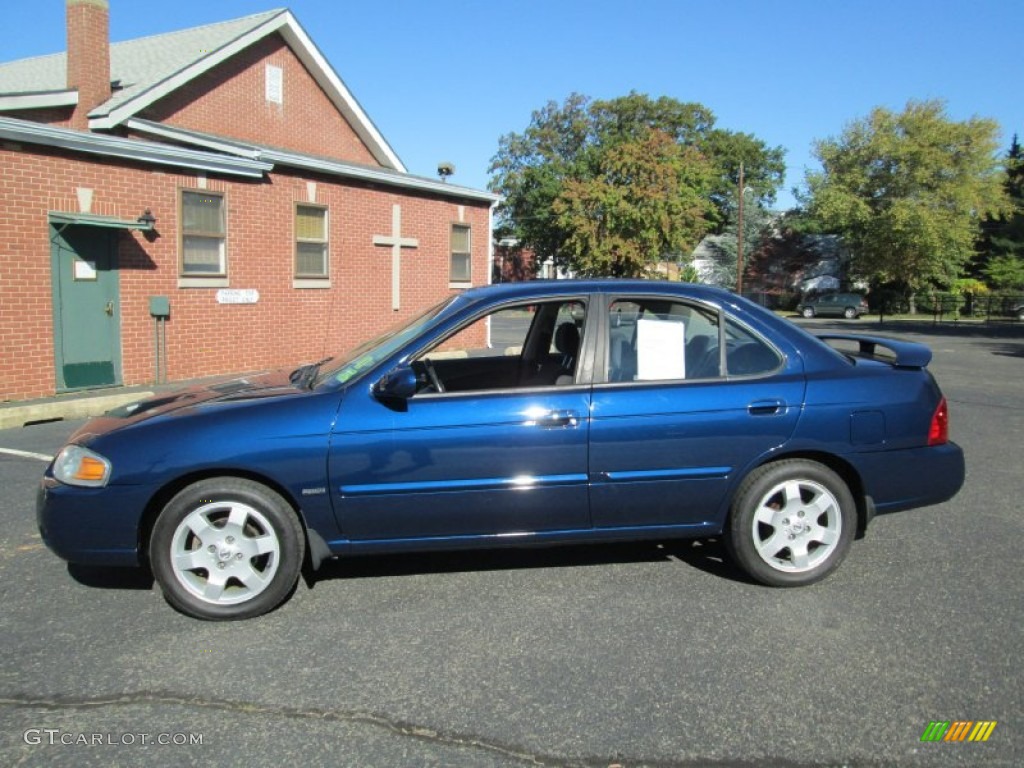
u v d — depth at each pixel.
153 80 14.70
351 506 3.99
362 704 3.17
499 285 4.72
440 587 4.35
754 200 57.50
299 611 4.05
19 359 9.93
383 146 21.03
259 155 13.05
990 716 3.07
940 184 42.56
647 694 3.24
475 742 2.92
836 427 4.23
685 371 4.28
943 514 5.64
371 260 15.42
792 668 3.44
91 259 10.69
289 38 18.12
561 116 52.97
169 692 3.27
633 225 40.53
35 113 15.32
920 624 3.86
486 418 4.04
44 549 4.95
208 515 3.94
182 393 4.63
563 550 4.92
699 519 4.27
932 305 46.62
